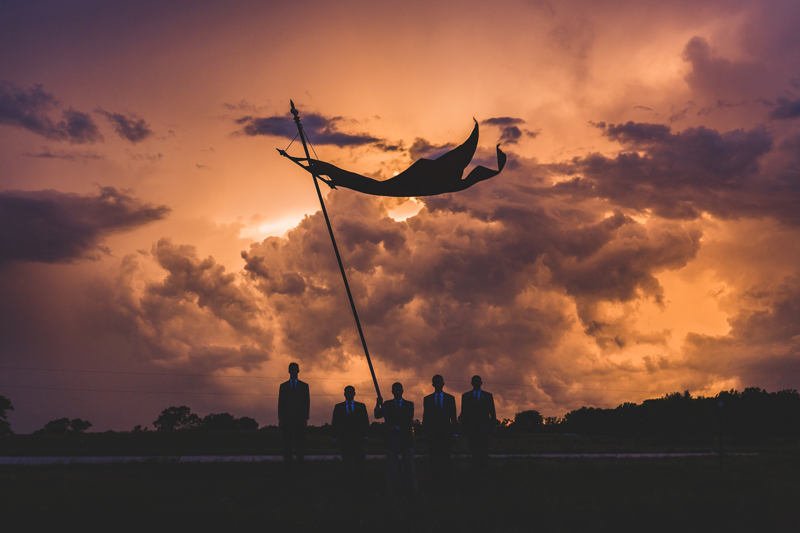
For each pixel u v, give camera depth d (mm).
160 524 8070
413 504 9422
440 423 12055
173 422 136750
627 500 9719
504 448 29406
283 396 14055
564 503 9500
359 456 11789
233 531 7875
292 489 10852
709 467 15609
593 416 123250
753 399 89875
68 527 7891
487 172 9477
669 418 72000
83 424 115750
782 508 9148
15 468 14188
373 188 10172
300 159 10695
